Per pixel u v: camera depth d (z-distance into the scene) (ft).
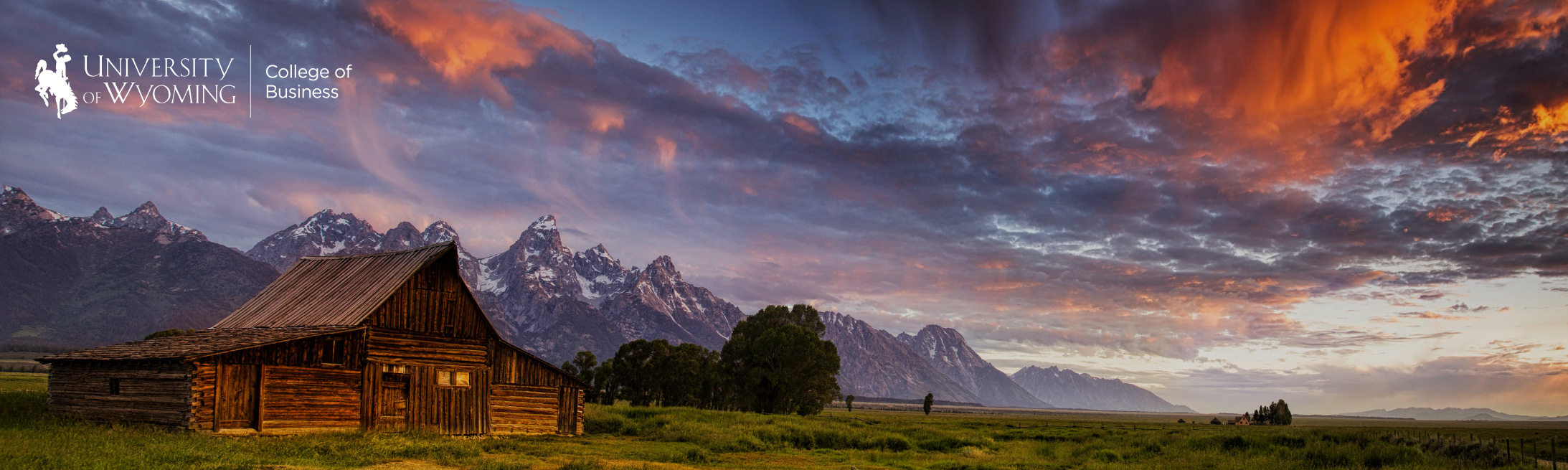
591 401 402.72
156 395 115.44
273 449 97.91
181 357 110.83
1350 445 127.34
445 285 145.07
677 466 109.91
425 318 140.56
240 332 137.49
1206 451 141.38
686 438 156.15
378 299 134.00
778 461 127.95
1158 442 164.35
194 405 110.01
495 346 150.41
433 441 121.08
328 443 105.09
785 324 345.72
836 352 345.92
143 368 119.14
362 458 97.19
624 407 215.51
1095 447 163.02
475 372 145.89
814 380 338.75
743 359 352.28
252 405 116.67
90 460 76.23
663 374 378.94
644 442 150.41
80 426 110.63
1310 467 115.24
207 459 86.38
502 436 147.33
